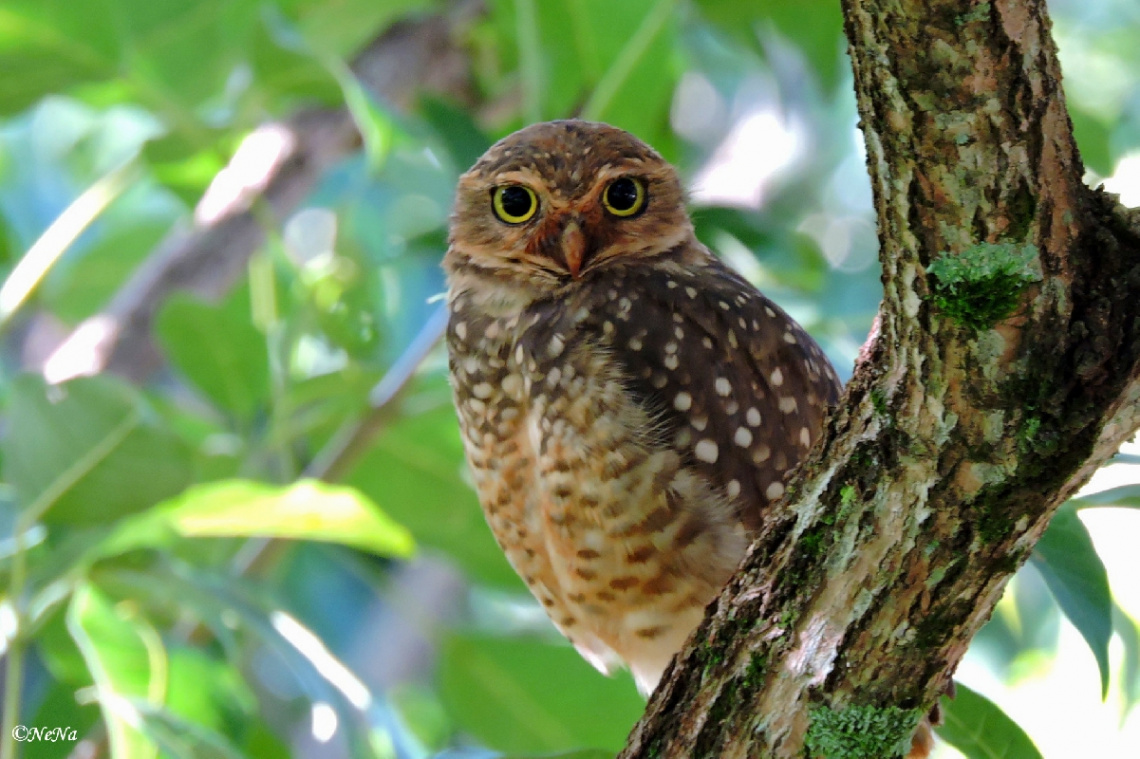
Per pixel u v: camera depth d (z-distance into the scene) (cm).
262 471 1016
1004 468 449
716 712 516
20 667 748
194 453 851
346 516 793
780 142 1559
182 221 1269
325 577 1442
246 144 1220
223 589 828
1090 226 426
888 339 459
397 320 1283
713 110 1630
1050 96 407
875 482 475
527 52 1049
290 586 1414
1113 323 428
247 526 795
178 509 766
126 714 778
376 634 1472
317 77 1039
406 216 1355
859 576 484
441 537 1071
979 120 400
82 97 1149
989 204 414
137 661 888
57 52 1047
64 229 1042
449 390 1042
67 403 816
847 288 973
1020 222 416
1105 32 1569
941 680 498
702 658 526
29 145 1577
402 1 1214
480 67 1320
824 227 1498
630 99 1012
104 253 1378
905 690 495
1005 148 405
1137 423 441
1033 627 1355
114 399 821
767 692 507
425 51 1290
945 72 393
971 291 423
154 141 1039
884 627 485
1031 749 647
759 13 1200
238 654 956
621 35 1023
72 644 884
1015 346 432
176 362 1042
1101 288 428
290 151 1217
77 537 778
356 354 1051
